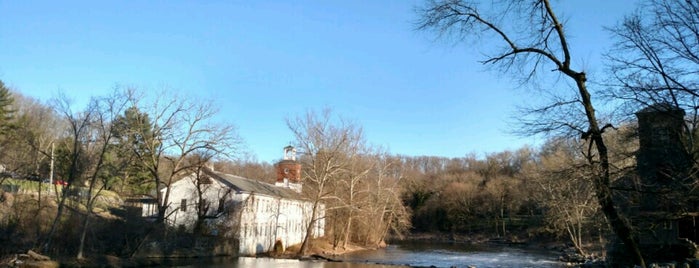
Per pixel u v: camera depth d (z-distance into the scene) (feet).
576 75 50.93
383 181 224.74
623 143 58.54
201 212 157.58
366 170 200.23
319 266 138.31
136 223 131.34
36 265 95.09
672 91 52.01
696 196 56.29
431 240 302.86
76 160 112.37
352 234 224.53
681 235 107.34
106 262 110.93
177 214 166.71
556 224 173.99
